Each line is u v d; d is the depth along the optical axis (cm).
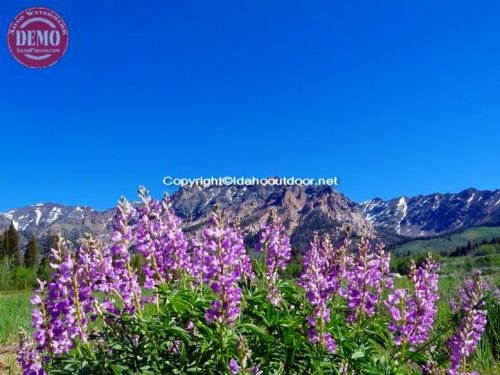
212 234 501
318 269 559
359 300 616
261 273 633
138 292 541
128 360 497
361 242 639
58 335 516
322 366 516
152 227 577
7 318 1566
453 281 1761
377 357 575
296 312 550
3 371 909
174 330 476
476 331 630
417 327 601
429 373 579
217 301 478
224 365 475
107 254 548
